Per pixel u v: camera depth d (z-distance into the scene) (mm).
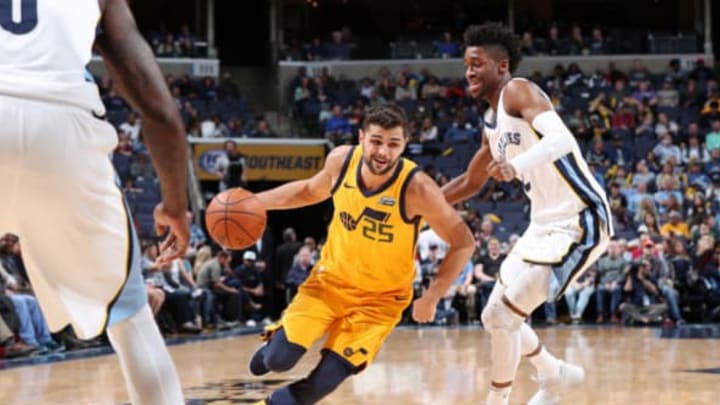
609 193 17281
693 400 6473
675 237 15047
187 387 7207
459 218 4285
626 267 14859
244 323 14672
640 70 22031
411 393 6891
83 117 2309
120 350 2432
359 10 26547
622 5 26422
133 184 16797
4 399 6836
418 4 26547
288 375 8047
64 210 2305
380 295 4328
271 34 24922
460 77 22734
